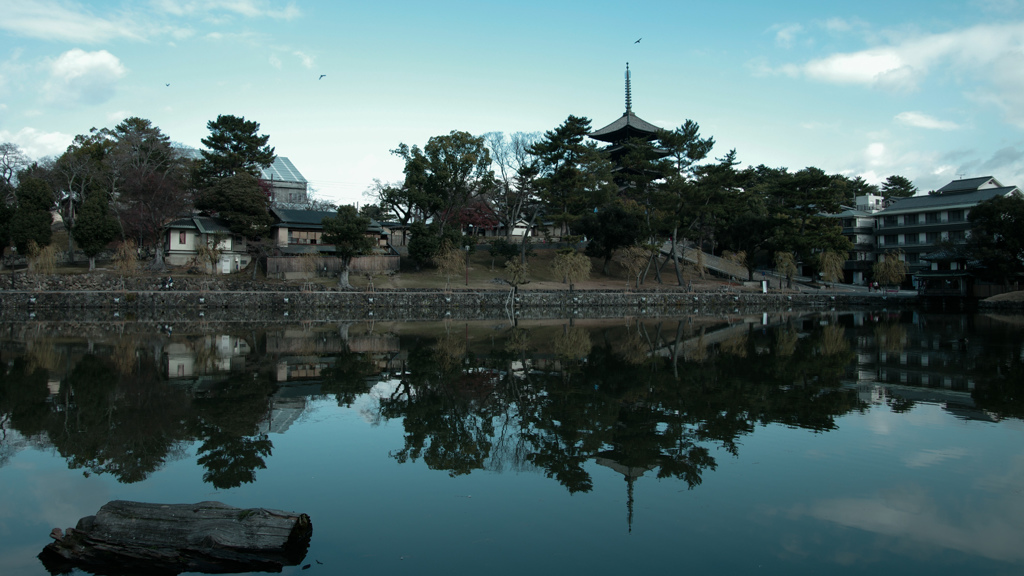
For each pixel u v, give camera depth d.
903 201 89.69
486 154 72.19
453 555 8.51
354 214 58.62
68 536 8.52
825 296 67.56
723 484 11.20
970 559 8.35
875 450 13.05
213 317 47.28
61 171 63.34
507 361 25.83
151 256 62.78
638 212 71.00
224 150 71.31
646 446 13.48
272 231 66.25
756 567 8.18
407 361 25.77
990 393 18.75
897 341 32.41
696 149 65.38
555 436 14.44
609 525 9.50
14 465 12.15
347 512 9.98
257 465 12.28
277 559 8.34
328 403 17.80
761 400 18.08
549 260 78.56
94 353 26.91
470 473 11.81
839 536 9.07
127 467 12.10
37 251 49.97
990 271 60.91
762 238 74.94
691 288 68.81
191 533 8.40
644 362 25.47
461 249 73.19
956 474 11.61
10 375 21.42
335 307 55.19
